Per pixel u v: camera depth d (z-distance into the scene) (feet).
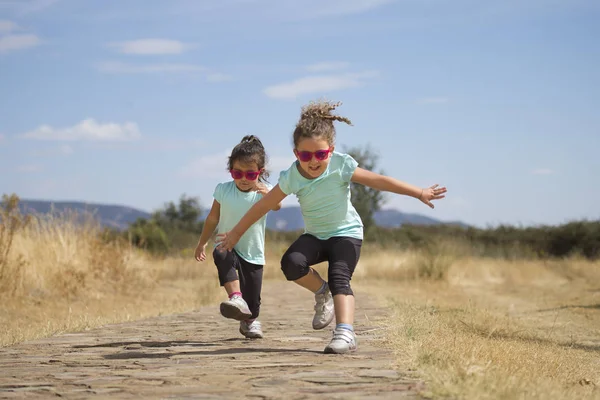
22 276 44.37
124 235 85.81
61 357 19.98
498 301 52.39
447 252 78.64
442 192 18.97
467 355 17.37
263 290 58.13
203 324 30.19
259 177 22.21
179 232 106.73
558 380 18.42
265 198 19.39
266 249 90.58
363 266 75.05
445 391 12.94
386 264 75.15
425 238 104.53
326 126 18.48
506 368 16.80
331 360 17.58
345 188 19.25
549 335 31.68
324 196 18.98
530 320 39.01
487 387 13.26
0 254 42.98
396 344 19.58
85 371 17.17
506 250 104.06
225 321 31.60
